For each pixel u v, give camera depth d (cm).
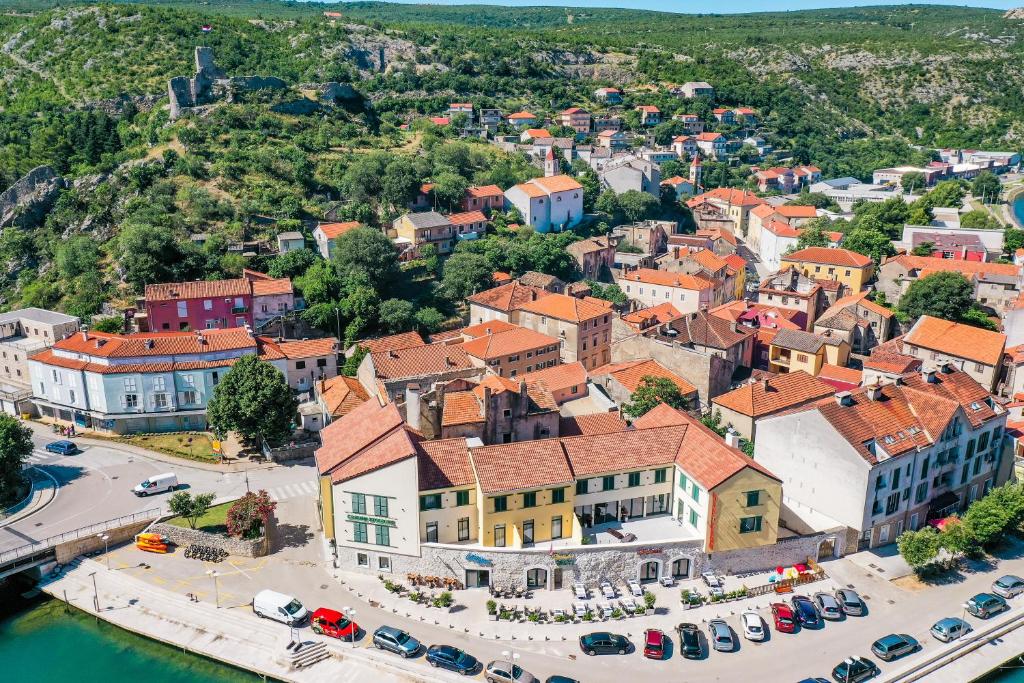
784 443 9875
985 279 17075
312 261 17038
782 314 16312
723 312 16362
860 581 8844
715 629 7894
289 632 8012
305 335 15475
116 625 8306
